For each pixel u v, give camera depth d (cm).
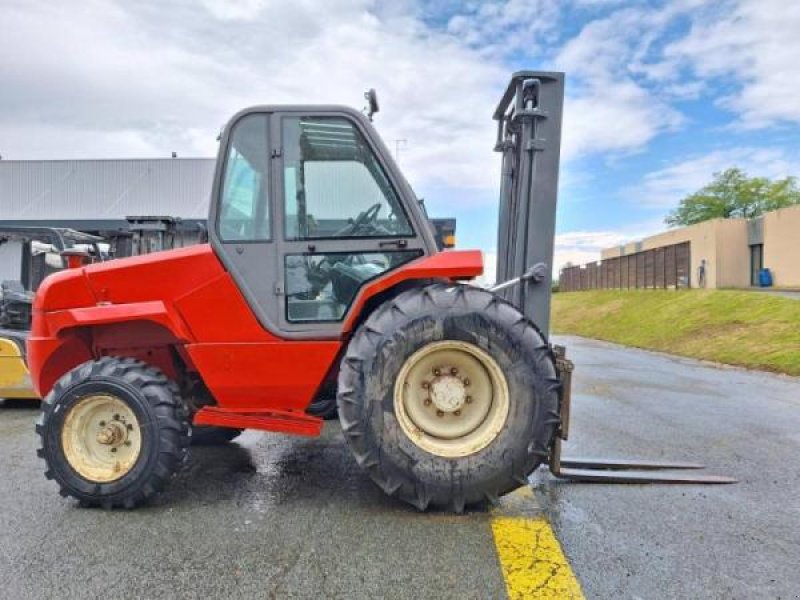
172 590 218
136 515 292
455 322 286
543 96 358
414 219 314
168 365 351
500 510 299
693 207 5131
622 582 226
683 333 1495
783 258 2392
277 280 314
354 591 218
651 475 359
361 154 317
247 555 247
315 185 316
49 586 221
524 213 364
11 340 564
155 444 297
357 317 311
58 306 332
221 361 313
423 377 296
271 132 314
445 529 273
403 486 286
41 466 377
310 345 312
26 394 568
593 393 714
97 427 308
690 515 298
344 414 285
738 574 235
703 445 448
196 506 304
